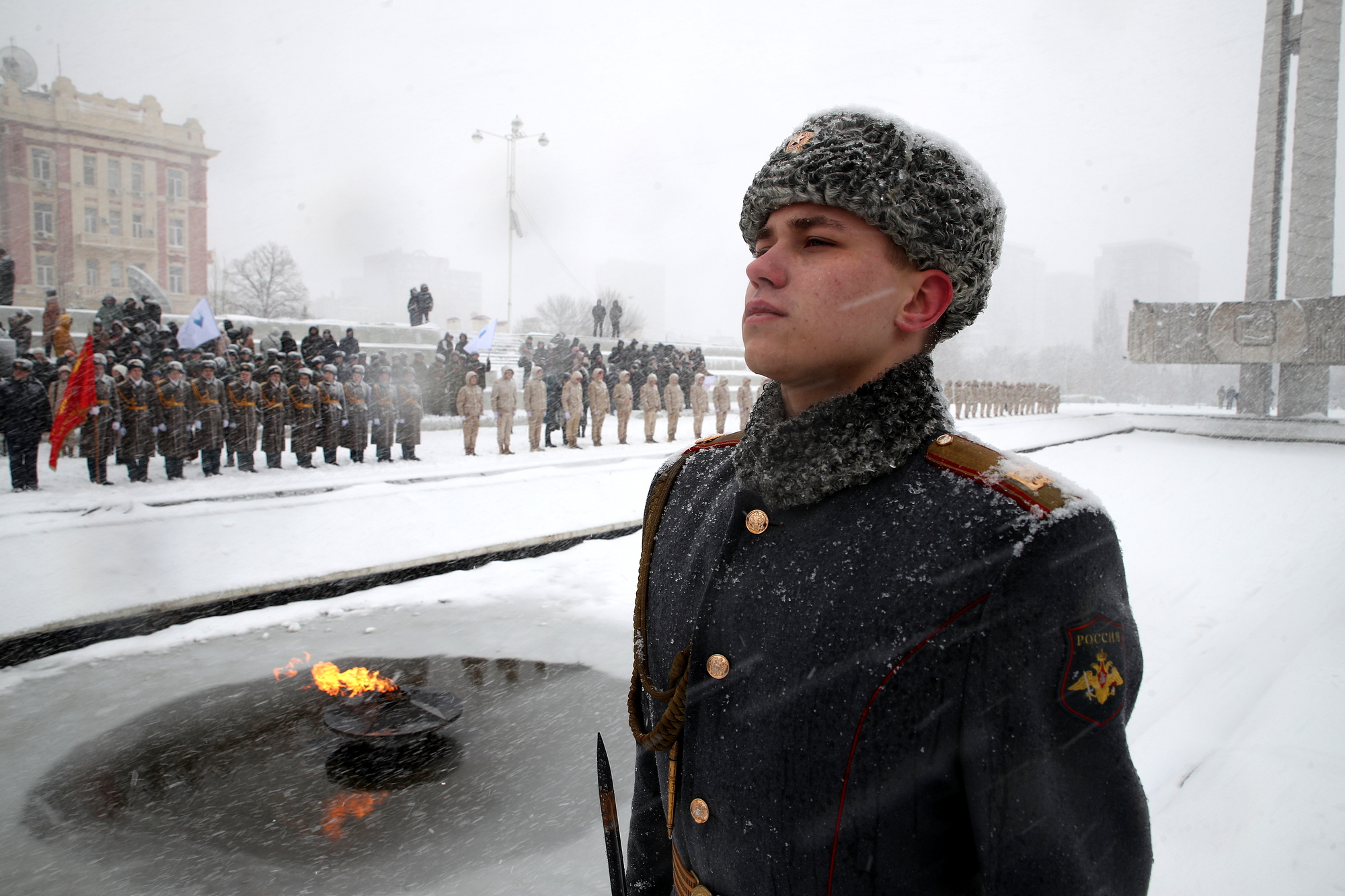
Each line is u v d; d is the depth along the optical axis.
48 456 14.04
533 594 7.79
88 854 3.57
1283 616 6.80
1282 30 30.59
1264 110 31.23
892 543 0.90
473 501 9.47
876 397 0.96
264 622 6.88
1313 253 29.83
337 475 12.45
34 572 6.45
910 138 0.95
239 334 18.52
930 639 0.84
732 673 0.98
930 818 0.86
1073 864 0.80
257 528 7.88
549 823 3.81
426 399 20.97
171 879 3.38
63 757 4.48
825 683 0.88
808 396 1.05
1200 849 3.12
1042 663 0.81
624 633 6.71
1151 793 3.59
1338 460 20.56
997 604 0.82
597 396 18.00
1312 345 27.55
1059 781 0.81
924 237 0.93
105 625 6.38
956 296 0.98
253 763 4.41
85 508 7.86
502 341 32.47
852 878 0.88
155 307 17.75
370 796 4.05
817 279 0.96
